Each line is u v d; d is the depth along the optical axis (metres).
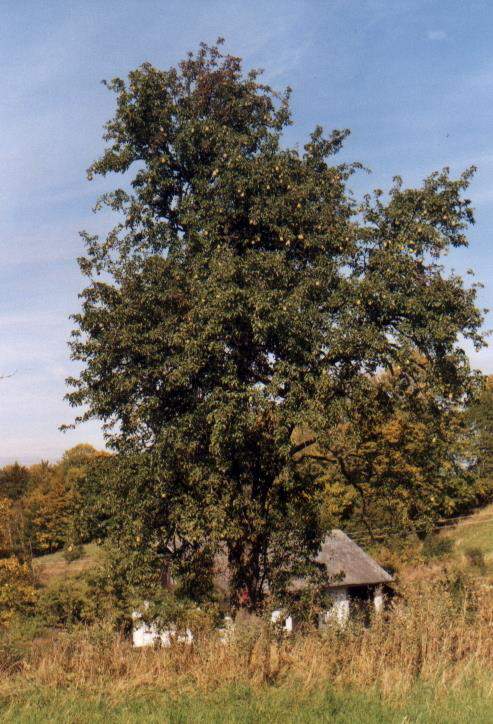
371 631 13.05
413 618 13.21
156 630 18.52
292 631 13.83
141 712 9.84
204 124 21.34
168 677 11.70
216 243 20.58
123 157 21.69
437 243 18.98
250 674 11.62
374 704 9.88
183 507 19.34
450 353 19.11
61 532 67.38
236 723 9.22
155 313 19.56
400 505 21.64
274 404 18.34
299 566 20.89
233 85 22.44
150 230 21.94
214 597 20.67
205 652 12.46
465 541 47.94
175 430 18.86
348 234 19.69
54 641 13.90
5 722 9.59
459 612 14.20
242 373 20.16
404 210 19.41
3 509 53.97
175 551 20.64
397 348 18.69
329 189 21.42
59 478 74.56
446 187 19.70
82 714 9.84
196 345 18.00
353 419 20.11
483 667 11.80
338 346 18.16
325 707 9.77
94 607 22.42
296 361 18.69
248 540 20.50
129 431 20.58
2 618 29.56
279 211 20.20
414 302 18.39
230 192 20.50
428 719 9.09
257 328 17.80
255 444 19.91
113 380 19.59
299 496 21.77
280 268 18.83
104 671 12.20
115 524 20.20
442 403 20.38
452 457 21.78
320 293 19.20
